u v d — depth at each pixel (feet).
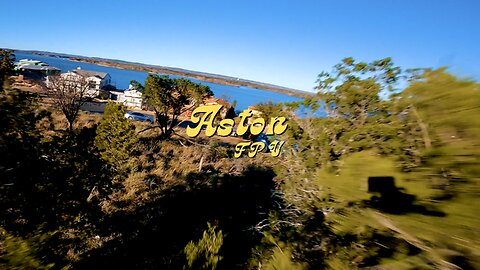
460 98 4.03
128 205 36.35
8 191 14.12
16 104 13.97
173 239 30.81
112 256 26.35
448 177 4.13
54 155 17.06
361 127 13.88
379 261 6.41
